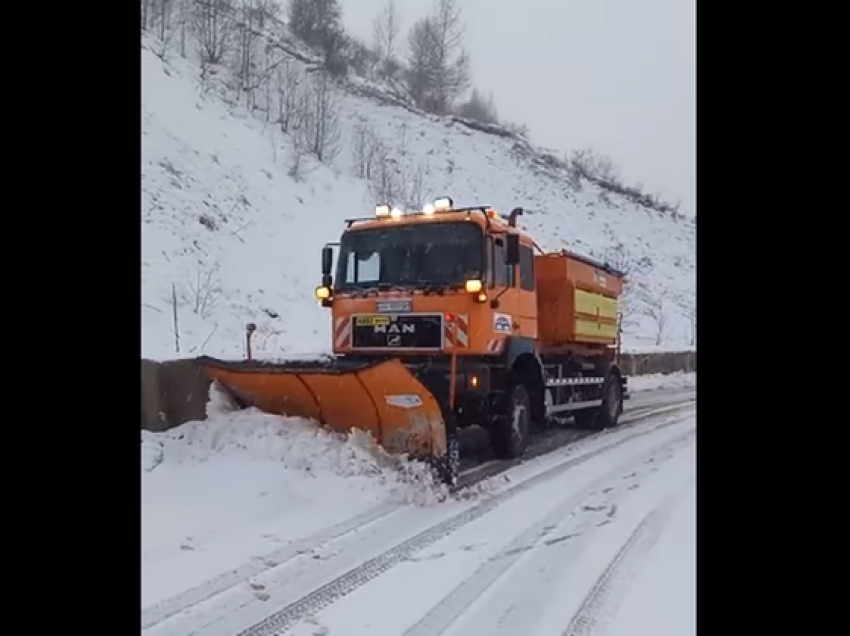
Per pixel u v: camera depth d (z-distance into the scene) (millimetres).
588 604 4402
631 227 36688
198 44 23547
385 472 7031
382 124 31922
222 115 21172
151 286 14234
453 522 6160
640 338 27312
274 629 4102
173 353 12273
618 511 6559
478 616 4254
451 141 34812
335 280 8711
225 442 7266
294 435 7273
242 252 16984
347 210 21312
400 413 7141
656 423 13125
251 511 6176
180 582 4695
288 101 23672
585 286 11117
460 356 7973
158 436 7168
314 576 4879
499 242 8406
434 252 8242
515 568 5043
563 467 8594
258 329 14930
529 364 9367
